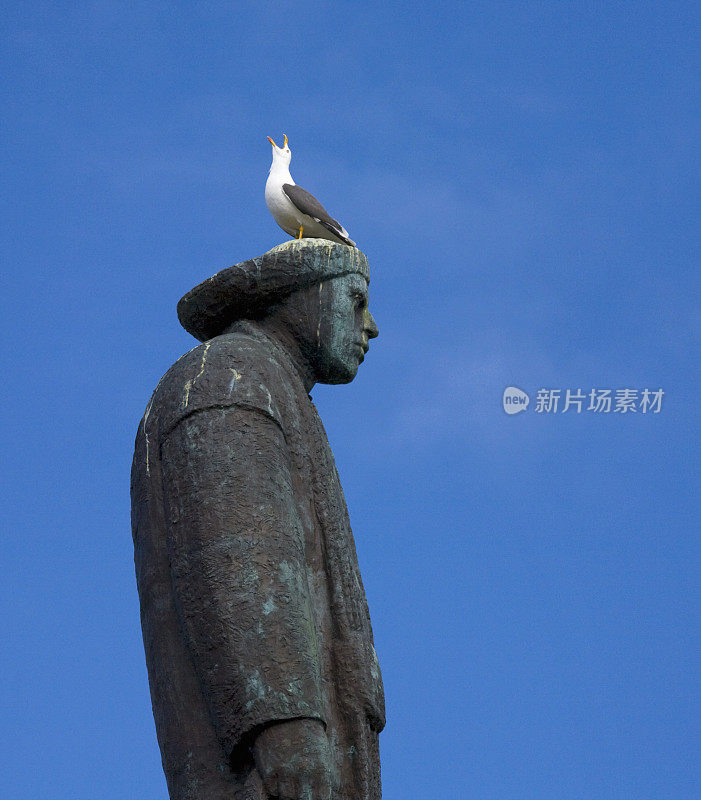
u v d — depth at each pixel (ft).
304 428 38.86
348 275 41.52
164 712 35.81
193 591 34.96
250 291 40.60
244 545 34.86
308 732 33.71
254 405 36.76
